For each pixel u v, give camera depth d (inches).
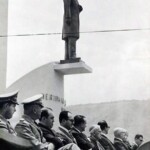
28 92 565.3
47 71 592.4
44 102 570.9
